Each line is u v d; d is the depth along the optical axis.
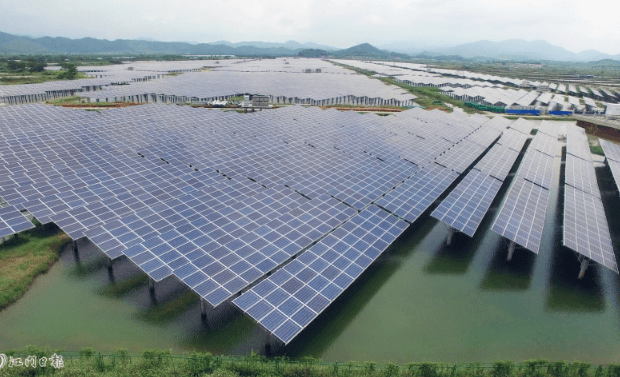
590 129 102.25
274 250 33.91
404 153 63.62
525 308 33.84
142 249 32.56
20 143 53.69
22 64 190.50
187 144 59.56
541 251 43.28
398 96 140.62
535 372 25.61
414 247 42.97
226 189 45.59
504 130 91.38
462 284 36.75
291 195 45.06
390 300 34.00
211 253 32.69
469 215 43.00
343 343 28.88
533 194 49.47
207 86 147.75
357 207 44.03
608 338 30.84
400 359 27.72
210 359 24.77
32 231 40.44
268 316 26.47
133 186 44.53
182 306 31.59
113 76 178.25
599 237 40.31
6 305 30.34
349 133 72.06
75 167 47.94
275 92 137.62
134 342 27.77
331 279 31.06
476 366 26.06
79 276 34.75
